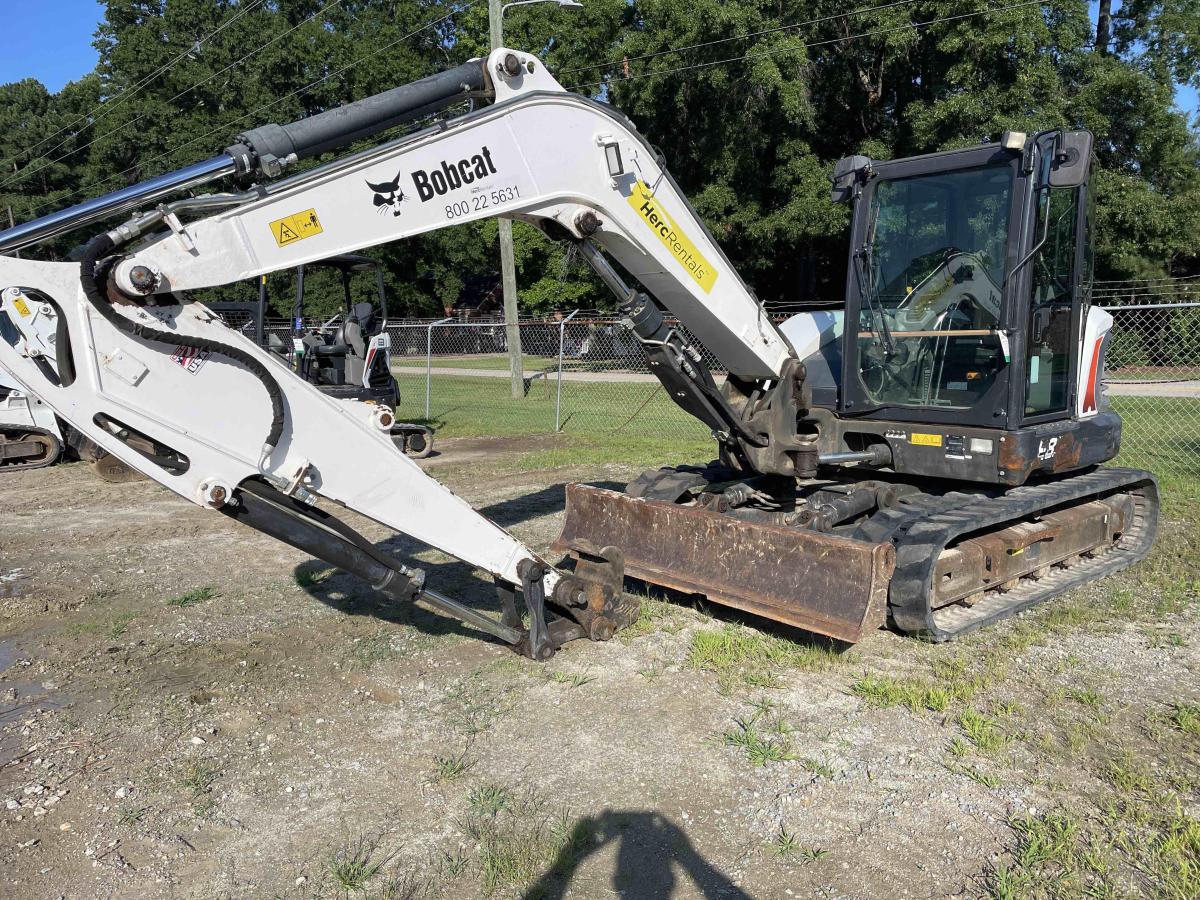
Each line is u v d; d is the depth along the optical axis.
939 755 3.70
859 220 5.59
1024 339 4.98
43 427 11.29
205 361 3.46
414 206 3.83
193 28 36.81
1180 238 21.62
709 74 20.75
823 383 6.01
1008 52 19.19
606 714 4.12
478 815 3.35
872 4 20.67
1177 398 14.52
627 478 9.73
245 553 7.17
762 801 3.40
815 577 4.61
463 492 9.20
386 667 4.73
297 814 3.42
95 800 3.55
